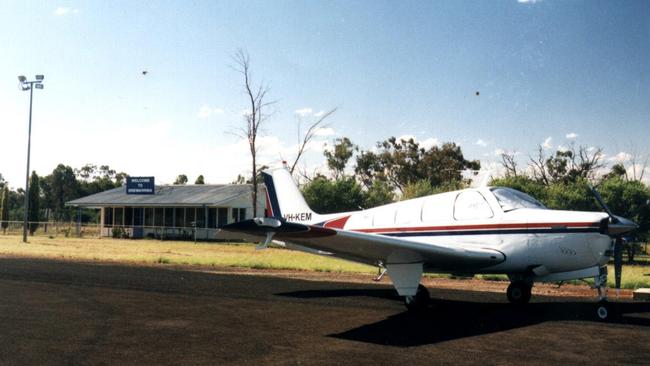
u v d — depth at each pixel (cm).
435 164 5578
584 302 1008
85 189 8081
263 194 3994
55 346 615
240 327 741
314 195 3800
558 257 863
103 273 1420
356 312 879
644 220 2439
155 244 3094
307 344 641
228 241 3572
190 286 1188
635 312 885
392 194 4028
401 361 565
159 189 4359
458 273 991
